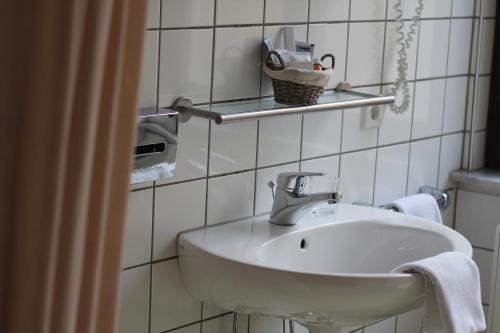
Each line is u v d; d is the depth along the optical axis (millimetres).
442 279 1648
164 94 1693
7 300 742
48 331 733
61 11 690
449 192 2631
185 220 1801
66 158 719
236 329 1927
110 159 750
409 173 2455
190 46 1727
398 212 2133
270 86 1933
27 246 719
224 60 1809
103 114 743
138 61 768
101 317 795
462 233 2654
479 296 1770
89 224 755
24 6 704
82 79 709
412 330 2588
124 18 730
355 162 2252
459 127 2627
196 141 1789
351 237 2004
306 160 2092
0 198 732
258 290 1602
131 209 1683
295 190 1878
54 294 734
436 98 2502
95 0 697
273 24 1913
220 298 1712
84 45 705
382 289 1578
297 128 2043
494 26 2658
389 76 2303
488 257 2600
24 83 712
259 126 1937
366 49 2205
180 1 1686
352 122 2211
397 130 2375
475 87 2611
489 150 2691
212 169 1841
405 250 2004
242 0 1823
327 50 2086
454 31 2516
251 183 1945
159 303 1783
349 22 2133
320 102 1876
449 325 1646
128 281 1712
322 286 1550
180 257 1778
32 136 707
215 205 1866
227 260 1635
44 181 708
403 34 2285
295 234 1880
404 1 2295
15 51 712
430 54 2439
